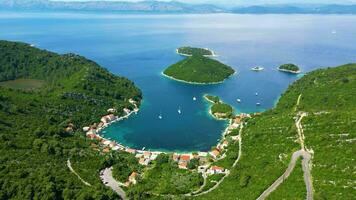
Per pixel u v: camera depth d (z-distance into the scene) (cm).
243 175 19412
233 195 17888
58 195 17138
